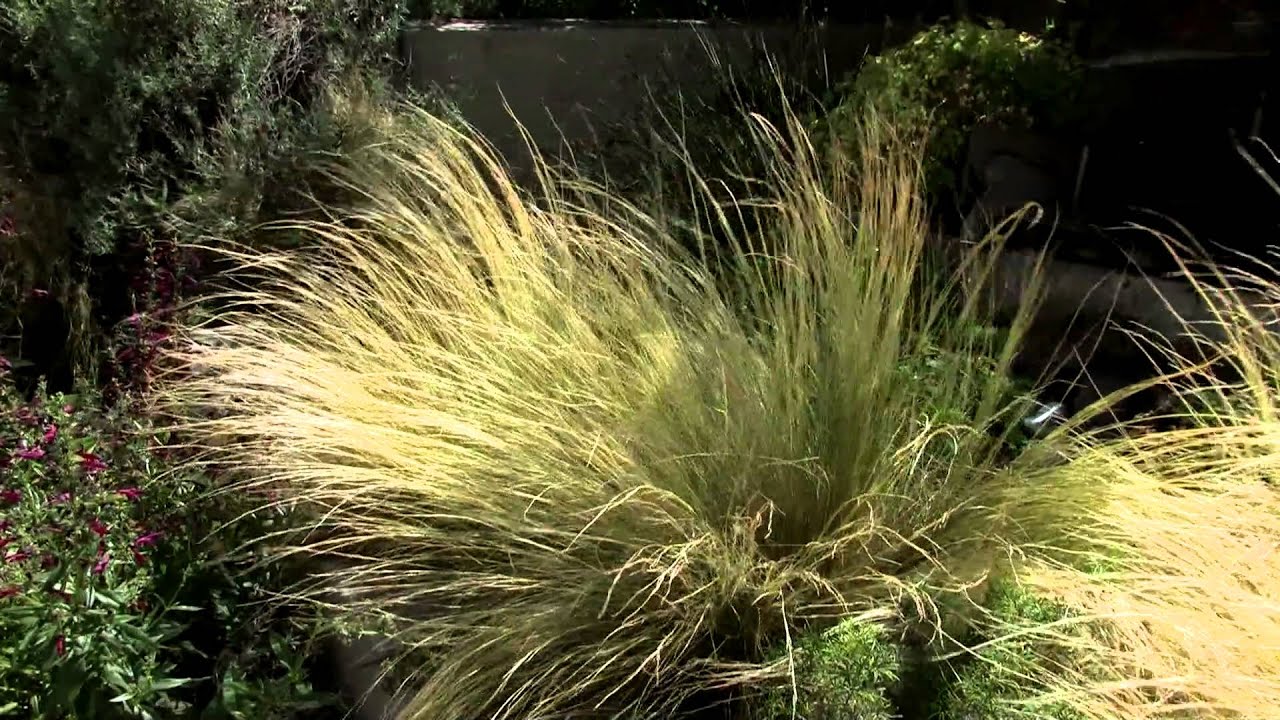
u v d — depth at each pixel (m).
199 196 4.03
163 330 3.39
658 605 2.32
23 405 2.75
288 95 4.79
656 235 3.45
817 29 5.02
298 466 2.65
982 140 3.88
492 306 3.13
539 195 4.47
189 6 4.28
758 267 2.99
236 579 2.55
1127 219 3.62
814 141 3.87
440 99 4.98
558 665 2.30
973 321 2.92
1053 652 2.08
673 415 2.54
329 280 3.54
